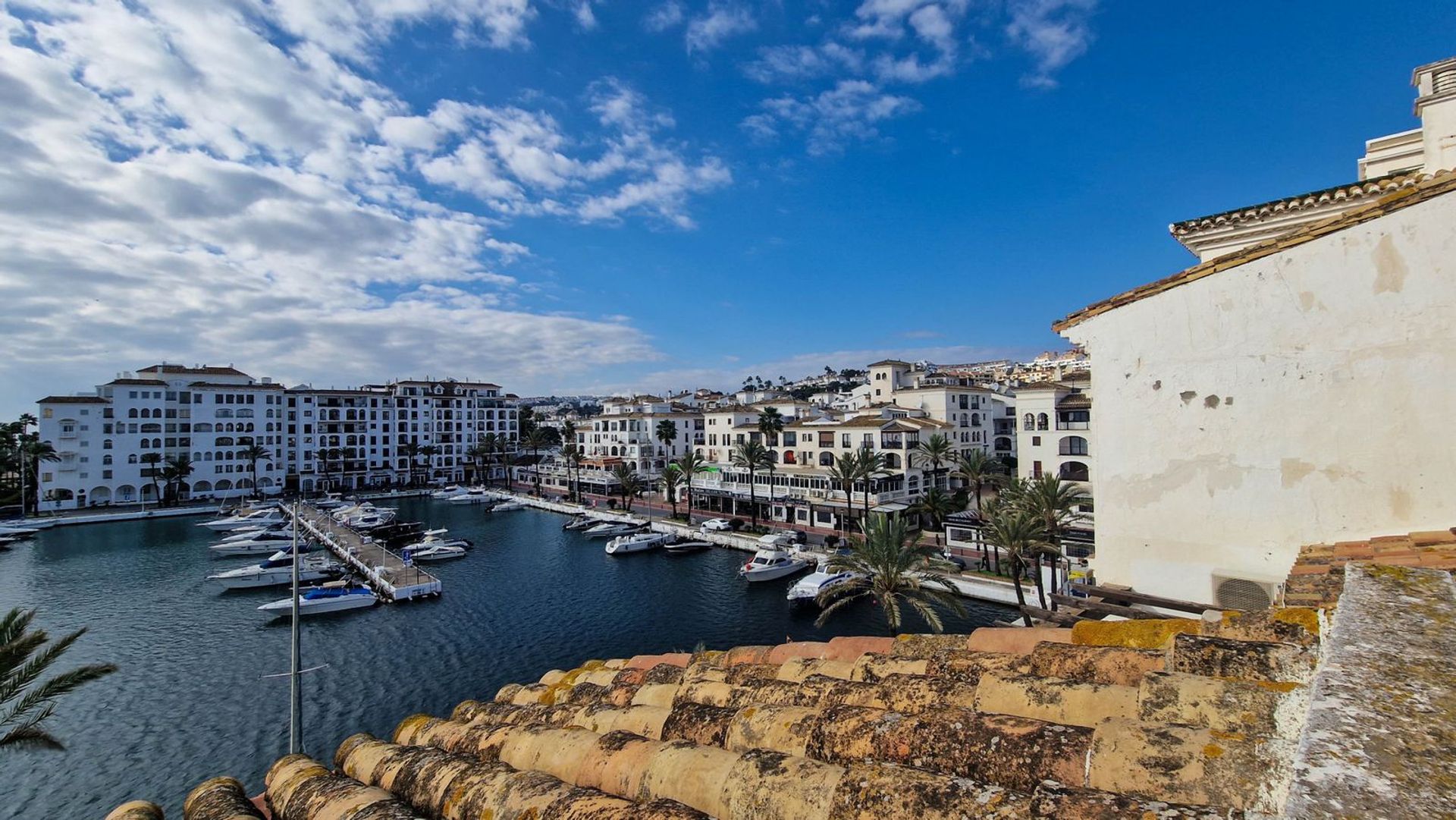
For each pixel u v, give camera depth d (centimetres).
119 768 2919
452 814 548
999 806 322
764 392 11919
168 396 10744
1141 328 902
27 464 10138
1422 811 171
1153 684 437
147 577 6244
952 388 8006
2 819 2584
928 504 5959
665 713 686
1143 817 277
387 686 3731
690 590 5494
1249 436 814
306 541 8025
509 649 4297
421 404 14050
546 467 13125
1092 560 962
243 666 4019
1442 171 820
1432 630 343
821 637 4322
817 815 379
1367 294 742
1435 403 702
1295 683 405
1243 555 813
